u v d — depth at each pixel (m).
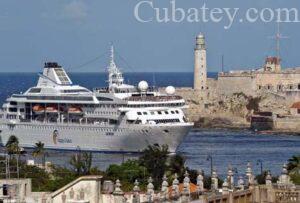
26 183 133.00
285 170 157.50
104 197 128.62
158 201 126.56
